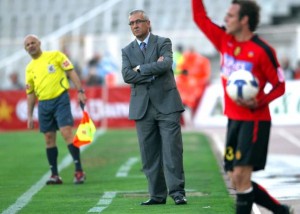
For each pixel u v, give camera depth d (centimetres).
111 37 8800
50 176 3900
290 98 7325
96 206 2927
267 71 2125
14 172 4241
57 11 10212
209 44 8850
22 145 5875
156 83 2864
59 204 3014
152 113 2875
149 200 2934
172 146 2856
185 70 7438
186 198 3077
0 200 3178
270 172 4194
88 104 7606
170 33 8888
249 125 2128
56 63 3719
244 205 2153
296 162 4669
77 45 8906
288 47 8456
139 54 2900
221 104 7575
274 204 2228
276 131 6938
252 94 2078
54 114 3722
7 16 10400
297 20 9288
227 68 2164
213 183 3581
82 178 3722
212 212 2667
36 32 10231
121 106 7581
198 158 4778
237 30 2125
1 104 7662
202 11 2219
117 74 8588
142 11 2912
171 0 9706
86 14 9962
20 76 9400
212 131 7188
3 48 9525
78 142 3278
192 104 7481
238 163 2130
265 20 9181
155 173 2916
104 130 7300
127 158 4875
